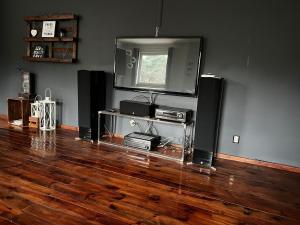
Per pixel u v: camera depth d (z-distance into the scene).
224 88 3.56
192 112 3.75
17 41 5.11
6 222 1.87
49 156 3.25
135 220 2.00
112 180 2.68
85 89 3.93
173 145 3.94
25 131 4.36
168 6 3.77
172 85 3.73
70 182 2.57
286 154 3.35
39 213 2.00
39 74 4.98
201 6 3.58
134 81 3.99
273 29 3.25
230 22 3.45
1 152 3.27
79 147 3.70
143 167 3.10
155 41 3.77
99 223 1.93
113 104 4.33
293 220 2.16
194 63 3.57
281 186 2.83
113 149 3.70
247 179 2.96
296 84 3.22
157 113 3.58
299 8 3.12
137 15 3.98
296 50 3.18
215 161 3.52
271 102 3.36
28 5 4.89
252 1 3.31
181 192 2.52
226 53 3.51
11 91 5.36
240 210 2.26
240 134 3.55
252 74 3.41
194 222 2.03
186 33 3.70
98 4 4.26
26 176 2.63
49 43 4.74
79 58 4.54
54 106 4.61
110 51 4.25
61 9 4.59
